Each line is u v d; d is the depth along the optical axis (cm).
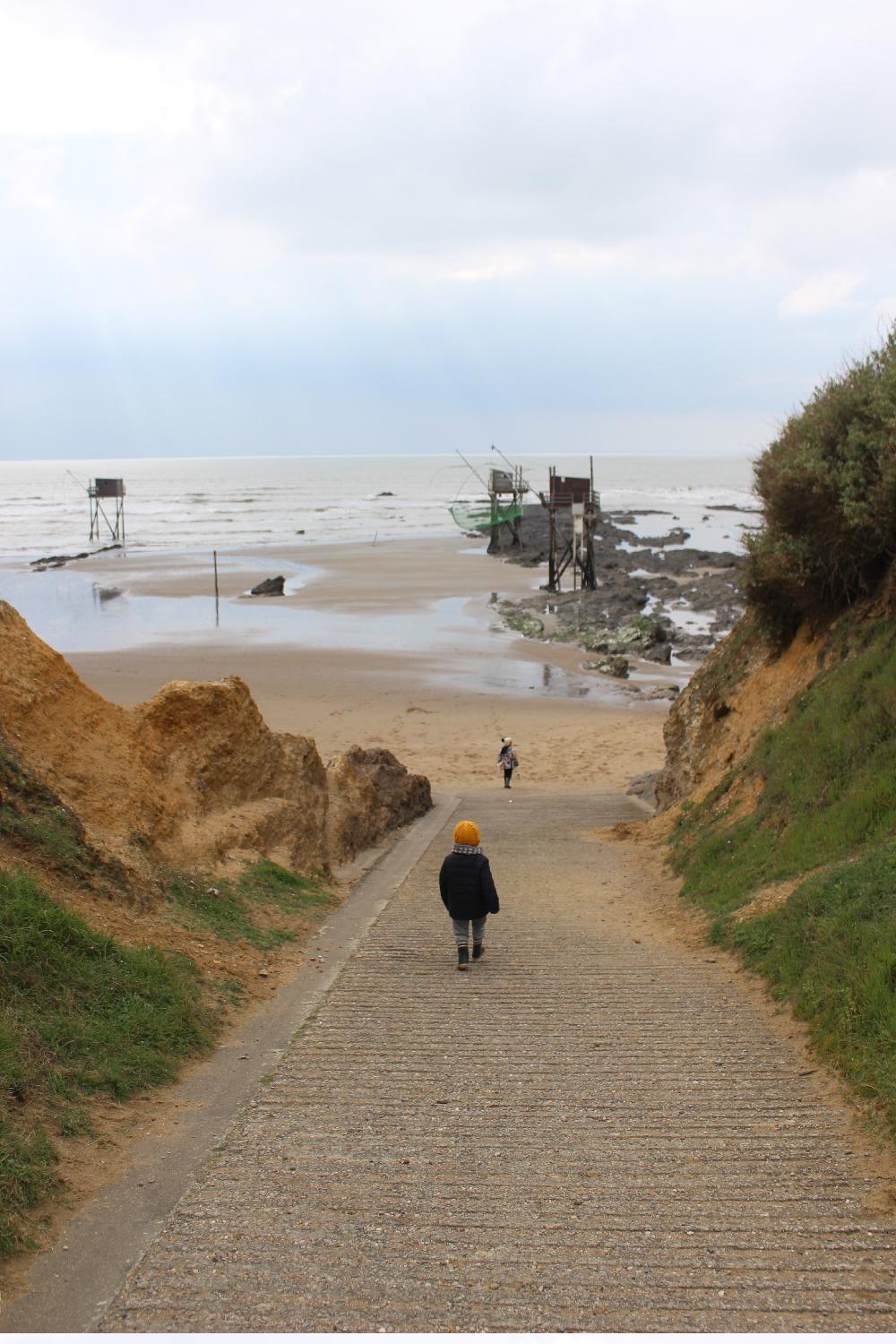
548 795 2192
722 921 924
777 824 1112
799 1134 508
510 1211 434
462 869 845
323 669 3881
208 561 7669
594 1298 366
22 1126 470
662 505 14638
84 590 6184
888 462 1259
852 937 684
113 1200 446
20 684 955
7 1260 394
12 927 616
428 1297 368
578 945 929
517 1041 655
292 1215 432
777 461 1484
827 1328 346
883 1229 414
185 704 1202
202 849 1043
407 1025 690
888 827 898
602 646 4406
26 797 820
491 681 3762
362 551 8469
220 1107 551
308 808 1362
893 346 1427
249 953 843
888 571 1293
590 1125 524
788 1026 666
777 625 1556
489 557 8119
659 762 2659
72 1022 576
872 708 1088
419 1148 498
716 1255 397
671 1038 655
